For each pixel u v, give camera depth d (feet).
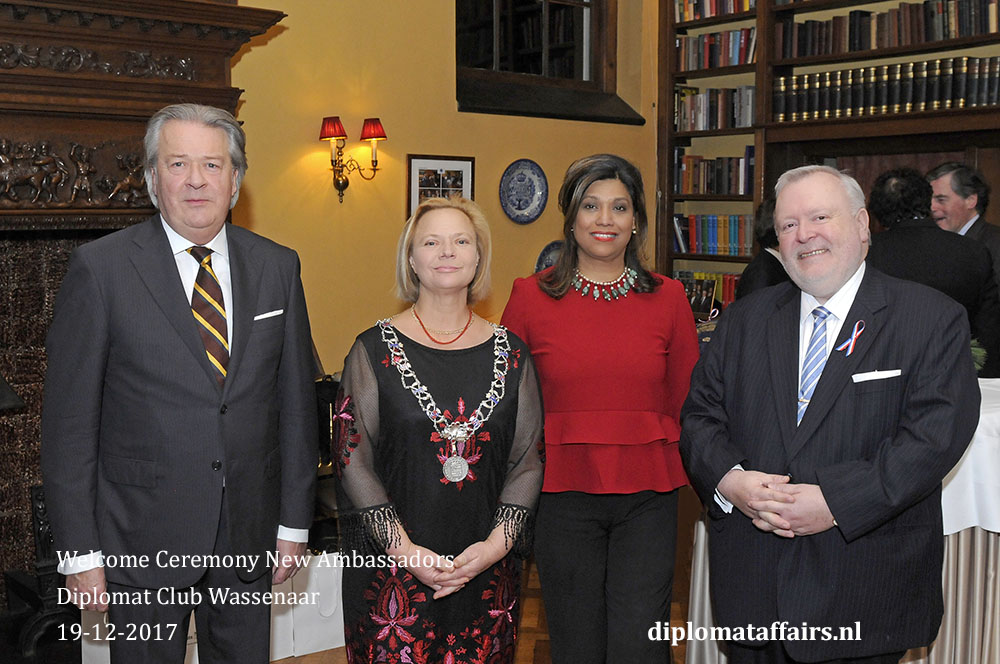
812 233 6.25
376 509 6.54
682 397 8.09
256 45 16.99
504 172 21.09
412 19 19.20
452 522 6.64
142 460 6.40
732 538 6.70
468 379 6.75
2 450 13.28
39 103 11.59
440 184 19.95
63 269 13.61
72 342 6.34
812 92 20.36
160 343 6.39
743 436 6.70
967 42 17.69
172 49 12.67
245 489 6.65
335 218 18.39
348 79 18.34
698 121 23.40
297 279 7.15
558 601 7.72
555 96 22.58
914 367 6.10
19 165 11.73
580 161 7.77
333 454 6.82
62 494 6.30
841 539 6.16
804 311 6.71
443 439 6.59
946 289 10.58
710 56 22.71
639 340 7.68
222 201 6.54
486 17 21.71
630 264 7.93
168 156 6.37
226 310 6.69
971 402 6.06
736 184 22.58
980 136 17.99
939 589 6.54
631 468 7.50
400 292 7.09
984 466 8.05
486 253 7.10
